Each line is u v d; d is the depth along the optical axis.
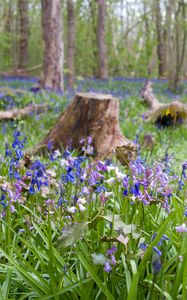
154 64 26.84
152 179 2.55
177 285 1.92
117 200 2.80
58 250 2.31
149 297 1.78
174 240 2.25
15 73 25.19
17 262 2.17
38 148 5.29
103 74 24.19
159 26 25.86
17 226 2.74
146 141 6.00
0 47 28.16
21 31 25.50
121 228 1.95
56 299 1.92
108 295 1.85
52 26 13.25
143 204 2.39
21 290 2.19
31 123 7.63
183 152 5.95
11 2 31.16
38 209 2.84
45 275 2.15
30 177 3.25
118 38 38.84
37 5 36.72
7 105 9.30
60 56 13.53
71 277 2.04
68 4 16.69
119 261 2.07
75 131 5.32
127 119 7.99
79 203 2.45
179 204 2.98
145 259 1.92
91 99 5.27
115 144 5.25
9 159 3.79
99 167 2.36
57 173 3.74
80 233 1.92
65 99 10.31
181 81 15.88
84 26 30.52
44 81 13.53
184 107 6.96
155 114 7.43
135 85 18.80
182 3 15.12
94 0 27.36
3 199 2.61
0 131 6.79
